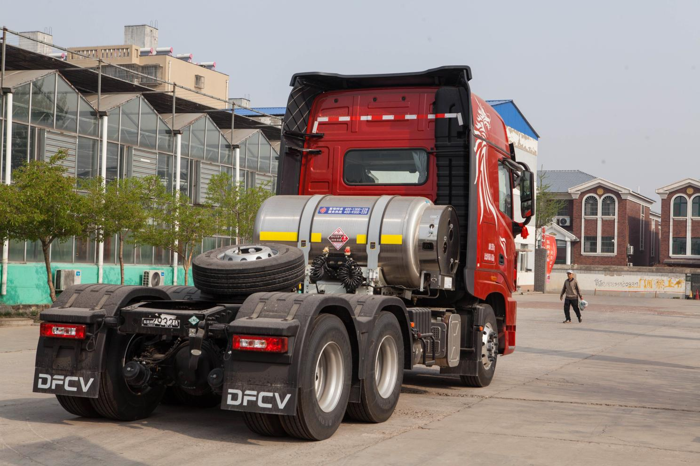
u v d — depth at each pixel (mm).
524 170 11500
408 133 9688
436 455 6238
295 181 9945
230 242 33844
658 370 13336
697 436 7375
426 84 9844
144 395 7516
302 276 7602
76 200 19969
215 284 7223
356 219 8594
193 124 31062
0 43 23328
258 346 6297
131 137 27750
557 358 14969
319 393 6816
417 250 8484
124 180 22859
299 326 6363
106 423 7355
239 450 6293
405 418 7953
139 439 6672
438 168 9516
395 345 7812
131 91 29656
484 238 9914
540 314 30906
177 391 8445
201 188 31719
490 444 6730
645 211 86250
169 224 25938
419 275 8570
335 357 6914
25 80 23172
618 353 16359
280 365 6316
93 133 25953
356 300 7520
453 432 7238
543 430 7461
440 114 9562
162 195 25219
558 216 79938
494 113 10641
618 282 57531
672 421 8188
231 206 28016
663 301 48500
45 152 23984
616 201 77812
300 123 9992
